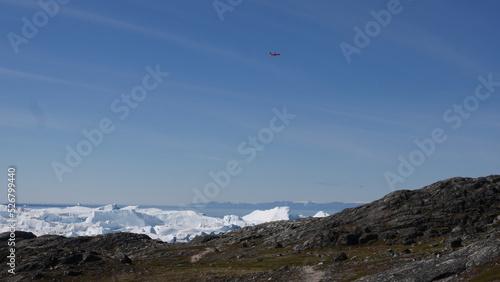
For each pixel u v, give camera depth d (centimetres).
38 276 7981
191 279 7612
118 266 9000
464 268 4331
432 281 4359
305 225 14062
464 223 11581
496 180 13512
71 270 8431
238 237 14625
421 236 11188
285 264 8788
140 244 14312
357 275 6062
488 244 4559
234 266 9188
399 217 12488
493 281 3662
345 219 13425
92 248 14025
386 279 4891
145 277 8138
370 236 11369
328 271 6669
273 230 14788
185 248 13012
